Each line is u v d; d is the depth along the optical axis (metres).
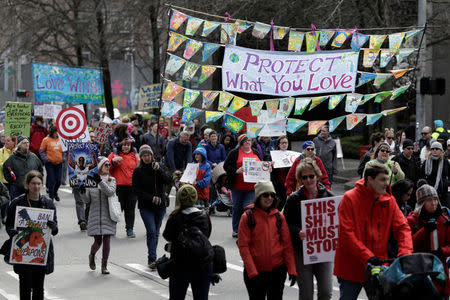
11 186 22.75
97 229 16.66
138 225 24.00
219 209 25.42
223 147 25.38
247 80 16.23
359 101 16.45
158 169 16.98
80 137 21.72
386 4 36.34
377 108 45.41
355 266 10.45
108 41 52.91
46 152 27.41
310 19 37.19
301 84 16.34
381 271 9.54
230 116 16.19
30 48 53.59
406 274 9.01
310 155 18.05
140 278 16.41
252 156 20.38
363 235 10.41
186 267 11.18
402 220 10.55
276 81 16.31
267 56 16.31
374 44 16.55
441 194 19.58
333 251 11.70
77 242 20.77
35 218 12.70
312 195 11.84
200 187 22.81
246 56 16.23
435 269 9.08
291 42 16.55
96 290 15.23
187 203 11.34
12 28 53.62
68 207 27.48
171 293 11.38
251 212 11.38
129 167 21.56
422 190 12.17
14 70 63.25
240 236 11.34
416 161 19.84
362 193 10.41
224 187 24.77
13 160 22.55
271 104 16.22
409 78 32.09
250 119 20.52
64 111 21.61
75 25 52.59
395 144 24.73
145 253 19.30
